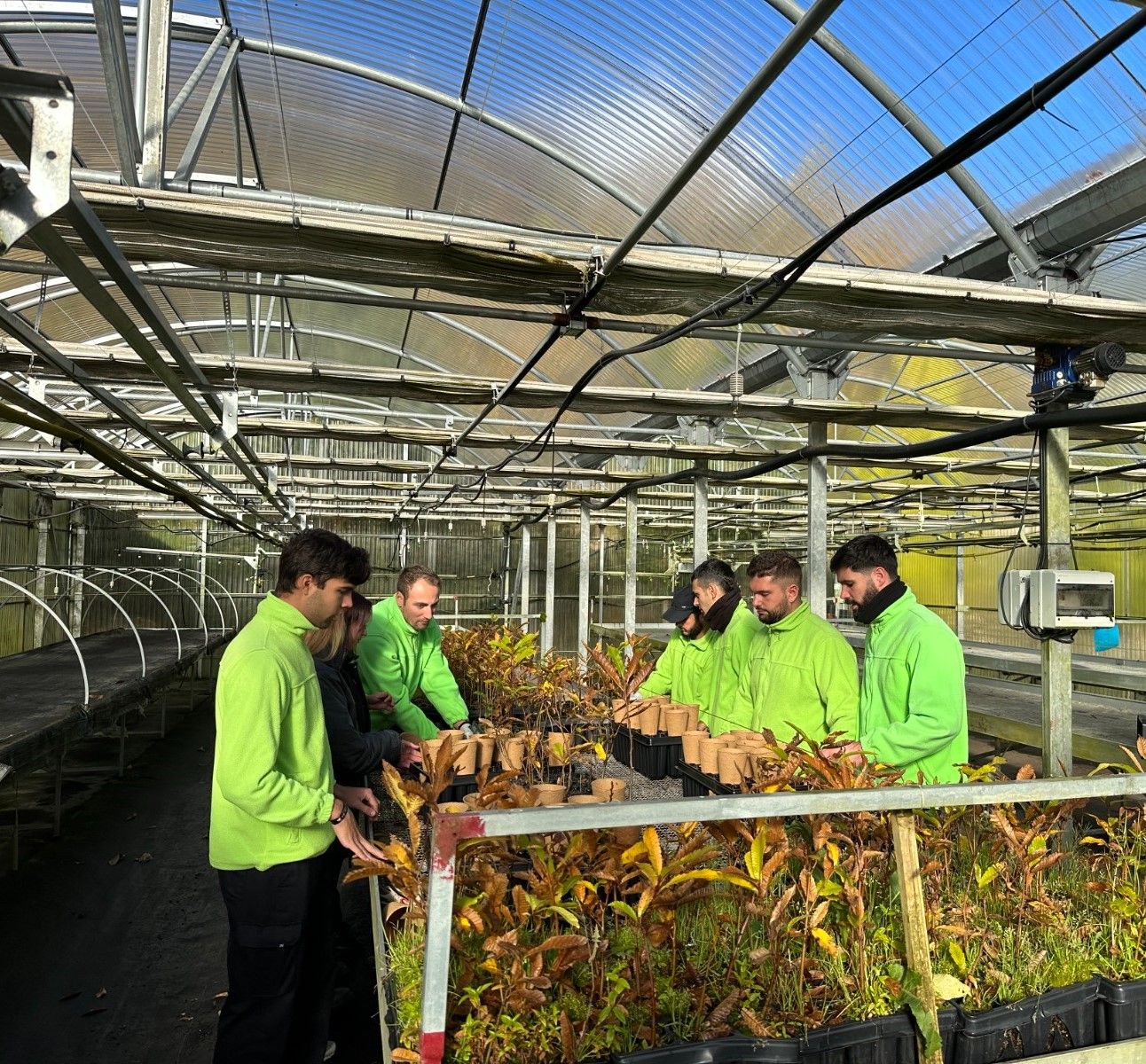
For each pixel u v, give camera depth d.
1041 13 4.48
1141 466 8.11
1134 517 11.70
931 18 4.77
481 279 3.35
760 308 3.30
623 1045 2.06
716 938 2.43
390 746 3.86
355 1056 3.69
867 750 3.19
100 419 6.82
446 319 11.63
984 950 2.53
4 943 5.06
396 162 7.94
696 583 5.11
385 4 5.73
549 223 8.47
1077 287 5.69
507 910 2.09
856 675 3.93
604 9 5.50
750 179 6.63
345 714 3.67
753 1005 2.25
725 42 5.46
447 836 1.72
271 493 9.20
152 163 3.05
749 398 5.84
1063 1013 2.34
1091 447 7.94
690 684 5.70
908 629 3.41
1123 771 3.44
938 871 2.62
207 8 5.82
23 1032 4.08
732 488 16.80
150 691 8.34
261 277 8.70
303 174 8.24
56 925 5.33
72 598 15.73
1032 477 9.19
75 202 1.98
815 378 8.00
